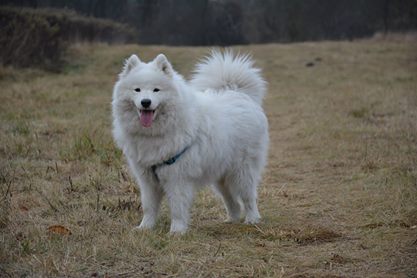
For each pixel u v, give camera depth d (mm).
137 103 4977
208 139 5324
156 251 4594
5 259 4270
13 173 7016
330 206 6156
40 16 19484
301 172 7902
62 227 5051
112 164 7645
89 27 25312
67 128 9891
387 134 9867
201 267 4289
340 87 16734
